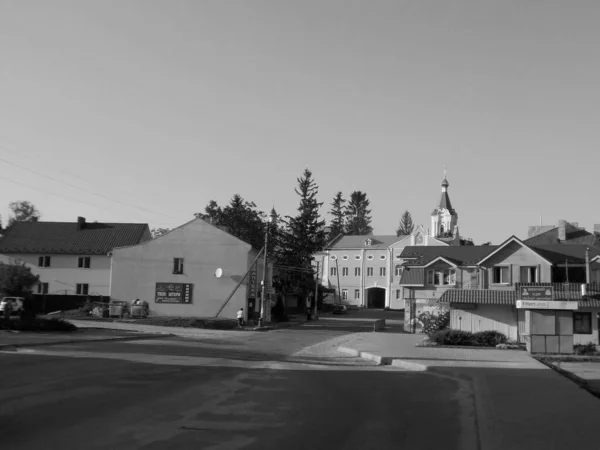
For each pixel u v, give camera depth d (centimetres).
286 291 8188
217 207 8538
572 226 6212
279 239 8425
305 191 9056
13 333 3033
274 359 2366
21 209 9706
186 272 5494
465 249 5362
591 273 4278
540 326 3120
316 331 4875
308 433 955
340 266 10300
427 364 2167
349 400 1317
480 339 3397
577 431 1004
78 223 6681
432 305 4891
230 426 981
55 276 6325
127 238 6575
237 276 5450
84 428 918
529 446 895
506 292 4003
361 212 14362
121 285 5512
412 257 5341
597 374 2080
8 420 952
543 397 1388
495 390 1501
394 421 1089
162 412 1074
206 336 3791
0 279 5119
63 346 2472
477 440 943
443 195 10688
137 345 2722
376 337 4025
